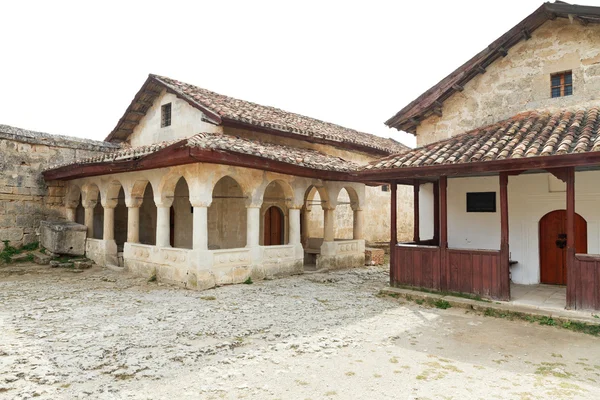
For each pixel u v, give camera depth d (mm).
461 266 8188
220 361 5039
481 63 9523
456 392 4230
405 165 8125
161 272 10117
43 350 5301
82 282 10023
